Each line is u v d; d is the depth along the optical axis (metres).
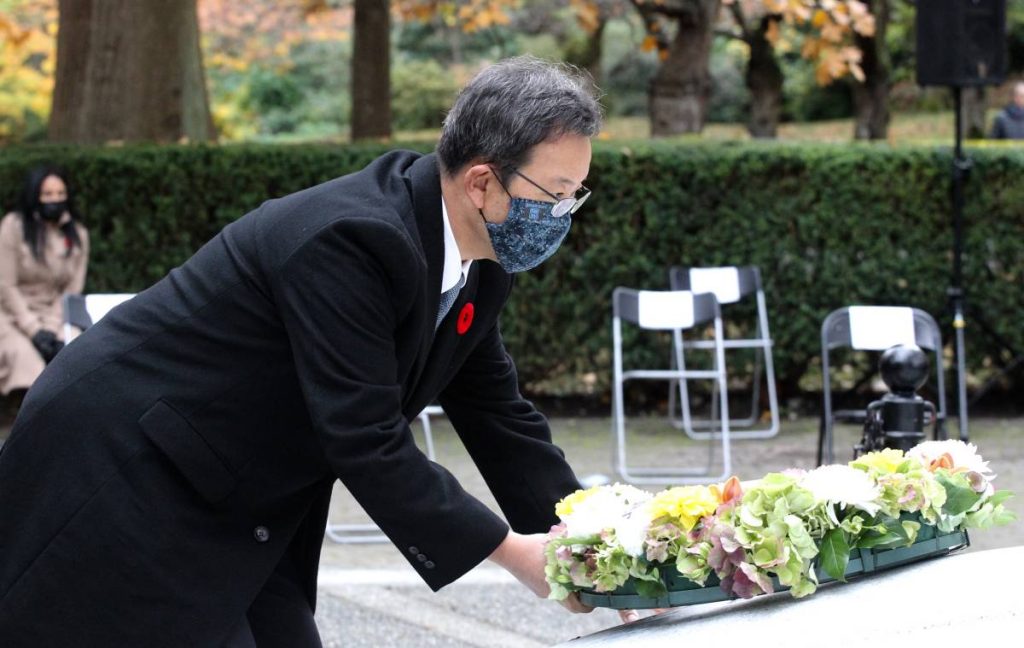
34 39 14.33
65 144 9.21
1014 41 22.88
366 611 5.29
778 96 15.32
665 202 9.02
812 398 9.68
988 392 9.66
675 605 2.06
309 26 19.53
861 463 2.14
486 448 2.63
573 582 2.12
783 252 9.06
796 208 9.04
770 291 9.09
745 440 8.64
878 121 15.38
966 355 9.19
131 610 2.16
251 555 2.24
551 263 9.12
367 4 12.41
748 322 9.16
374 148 9.00
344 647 4.85
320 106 23.64
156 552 2.16
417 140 9.24
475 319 2.43
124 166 8.86
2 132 19.02
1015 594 1.83
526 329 9.22
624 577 2.07
